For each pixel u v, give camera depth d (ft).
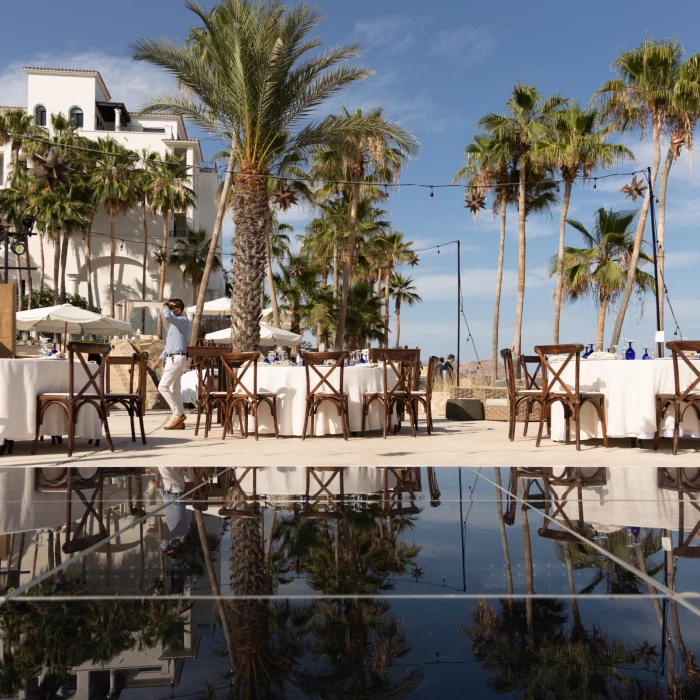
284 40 32.86
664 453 17.69
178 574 5.94
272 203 69.92
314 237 92.94
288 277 85.71
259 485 11.37
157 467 14.01
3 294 24.85
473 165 78.13
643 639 4.28
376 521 8.29
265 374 23.45
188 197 113.39
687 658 3.96
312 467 13.98
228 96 33.58
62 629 4.56
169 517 8.59
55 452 18.15
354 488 11.03
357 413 23.44
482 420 35.09
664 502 9.57
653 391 18.52
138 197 112.27
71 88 120.67
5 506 9.46
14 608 5.03
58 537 7.46
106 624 4.66
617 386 19.08
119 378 43.34
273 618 4.76
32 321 51.31
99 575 5.91
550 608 4.91
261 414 23.54
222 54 33.24
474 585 5.53
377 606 5.02
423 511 8.93
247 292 33.55
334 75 34.83
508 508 9.14
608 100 65.05
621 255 76.48
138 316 116.98
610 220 76.38
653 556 6.41
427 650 4.12
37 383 17.43
